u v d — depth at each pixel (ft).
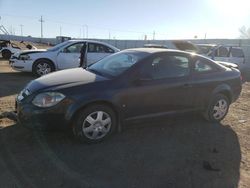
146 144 16.43
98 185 12.17
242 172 13.97
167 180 12.82
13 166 13.25
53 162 13.79
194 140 17.48
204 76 19.69
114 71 17.42
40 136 16.52
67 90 15.26
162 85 17.62
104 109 16.01
